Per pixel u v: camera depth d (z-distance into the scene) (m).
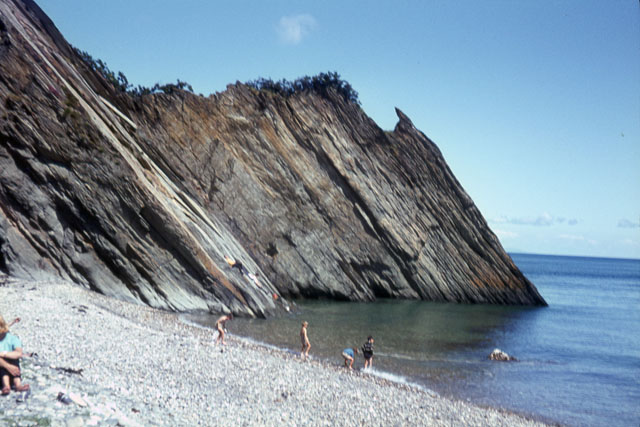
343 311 45.41
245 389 14.61
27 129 30.03
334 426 12.79
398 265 59.41
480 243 63.47
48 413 8.20
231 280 35.66
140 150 36.88
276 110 56.50
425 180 62.44
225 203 50.91
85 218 31.41
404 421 14.45
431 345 31.89
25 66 30.64
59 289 27.20
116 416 8.93
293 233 53.88
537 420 18.03
